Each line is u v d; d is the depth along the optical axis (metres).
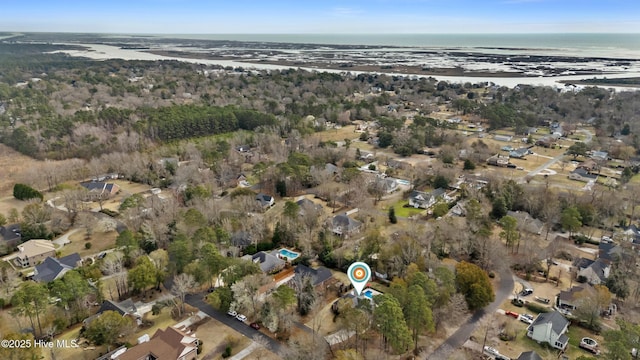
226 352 75.38
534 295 94.06
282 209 137.88
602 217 127.06
